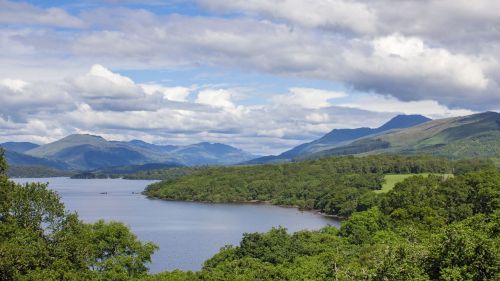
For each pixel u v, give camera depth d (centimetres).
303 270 9825
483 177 16488
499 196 14888
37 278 5316
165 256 15400
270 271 9844
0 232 5822
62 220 6712
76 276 5816
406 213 15138
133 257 7631
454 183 16812
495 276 4916
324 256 10875
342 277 7644
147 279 7281
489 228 6912
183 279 8288
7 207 6184
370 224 14112
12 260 5378
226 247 13512
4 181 6419
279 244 12100
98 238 7525
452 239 5322
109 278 7062
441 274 5134
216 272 9731
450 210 15350
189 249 16638
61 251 6131
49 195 6619
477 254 5106
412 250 5612
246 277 9106
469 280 4888
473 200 15600
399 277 5262
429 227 13638
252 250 11888
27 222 6344
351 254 10812
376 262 5984
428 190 18262
